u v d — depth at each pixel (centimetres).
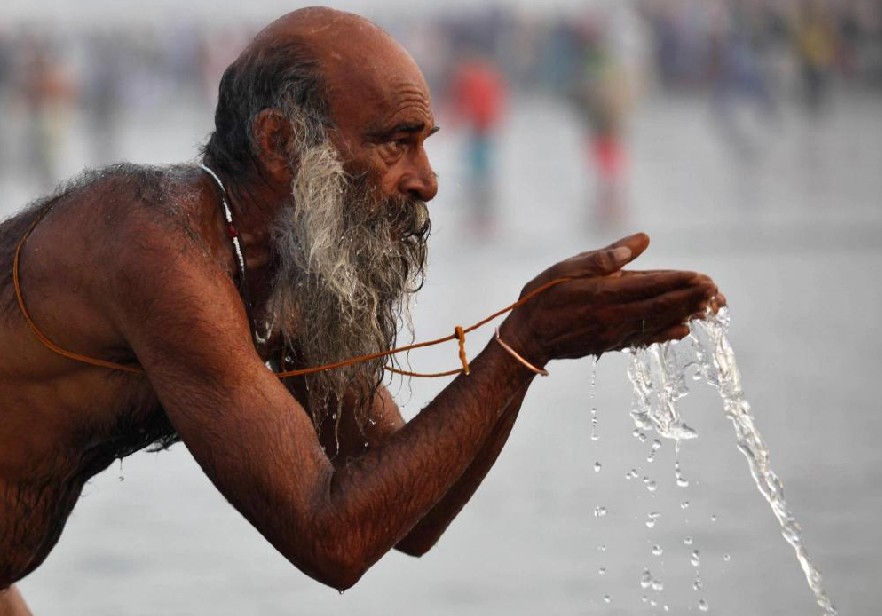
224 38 9744
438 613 1203
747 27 7075
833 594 1221
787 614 1180
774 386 2039
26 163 6400
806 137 6619
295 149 691
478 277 3222
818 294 2858
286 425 659
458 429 664
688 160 6194
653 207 4644
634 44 4588
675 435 738
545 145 7175
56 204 697
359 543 651
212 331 657
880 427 1770
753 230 3866
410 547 796
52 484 724
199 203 693
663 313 657
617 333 666
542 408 1975
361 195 695
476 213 4572
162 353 661
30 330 688
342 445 777
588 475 1614
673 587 1251
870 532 1364
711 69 8056
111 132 6800
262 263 714
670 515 1452
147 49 10338
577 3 10038
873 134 6625
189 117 9262
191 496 1602
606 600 1150
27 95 5456
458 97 4553
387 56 694
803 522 1404
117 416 711
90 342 684
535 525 1438
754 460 749
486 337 2427
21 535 726
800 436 1739
